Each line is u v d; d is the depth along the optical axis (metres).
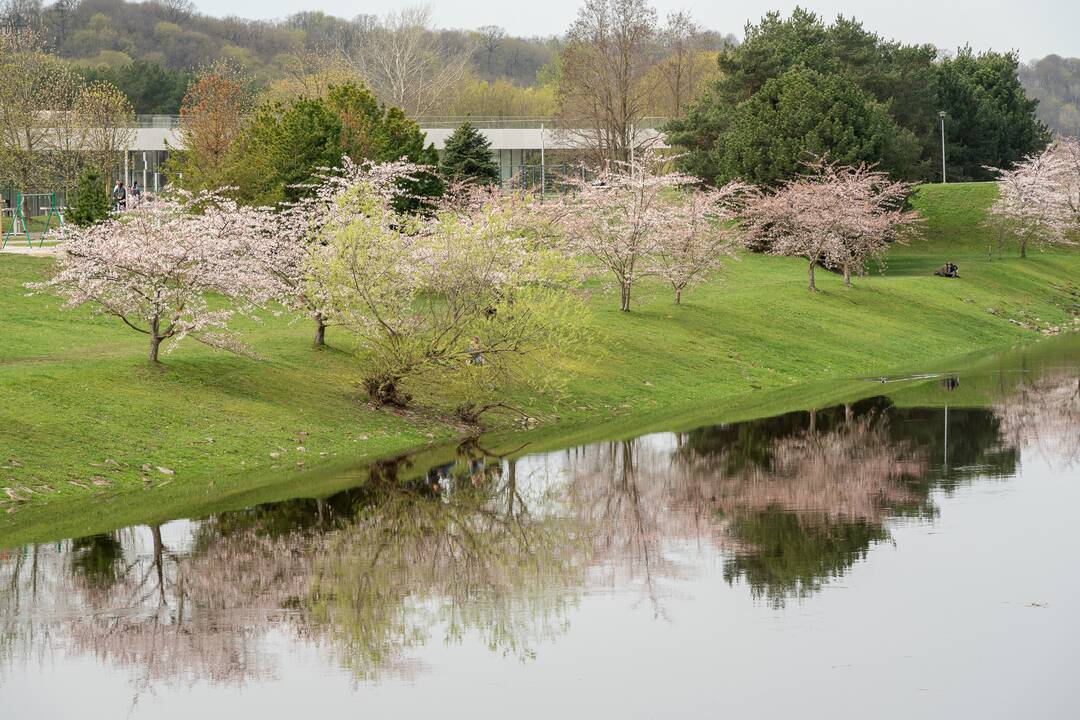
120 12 181.88
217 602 20.59
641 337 52.81
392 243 37.53
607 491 29.78
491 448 35.66
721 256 71.88
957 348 64.56
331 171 57.03
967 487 29.86
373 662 17.92
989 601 20.52
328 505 27.81
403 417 38.34
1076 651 18.17
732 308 61.53
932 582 21.58
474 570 22.66
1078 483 30.16
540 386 42.25
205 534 24.95
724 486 30.27
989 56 135.50
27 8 175.88
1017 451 34.75
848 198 70.81
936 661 17.80
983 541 24.52
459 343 38.22
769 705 16.33
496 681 17.19
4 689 16.89
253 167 56.69
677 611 20.12
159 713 16.12
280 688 16.98
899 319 67.31
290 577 22.12
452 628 19.39
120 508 26.91
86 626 19.42
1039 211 93.81
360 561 23.22
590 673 17.48
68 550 23.55
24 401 31.50
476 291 37.50
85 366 35.22
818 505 28.03
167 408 33.75
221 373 37.34
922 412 42.31
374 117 67.56
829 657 18.03
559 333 39.06
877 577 21.95
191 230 36.50
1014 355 61.44
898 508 27.56
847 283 71.88
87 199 52.53
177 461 30.94
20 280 47.91
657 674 17.39
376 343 38.72
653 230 57.66
